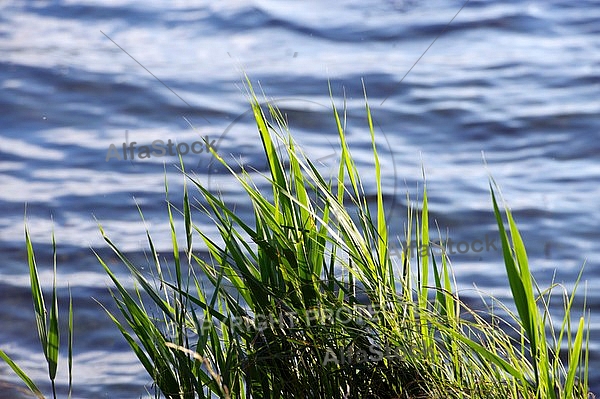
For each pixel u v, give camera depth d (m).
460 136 19.67
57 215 16.41
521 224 15.78
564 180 17.55
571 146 19.14
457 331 6.33
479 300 12.88
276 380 6.25
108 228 15.72
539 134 19.69
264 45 25.02
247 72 22.97
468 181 17.38
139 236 15.28
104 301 13.31
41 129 20.06
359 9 27.03
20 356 12.38
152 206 16.38
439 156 18.66
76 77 22.50
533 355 5.54
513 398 6.14
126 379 11.66
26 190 17.33
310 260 6.30
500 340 6.73
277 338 6.04
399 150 18.77
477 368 6.32
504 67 23.38
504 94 21.70
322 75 22.70
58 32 26.02
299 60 23.81
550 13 26.77
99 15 27.16
